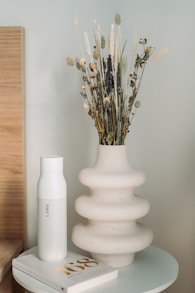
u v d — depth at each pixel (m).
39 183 0.98
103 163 0.99
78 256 1.01
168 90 1.19
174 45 1.17
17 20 1.19
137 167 1.22
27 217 1.24
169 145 1.20
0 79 1.16
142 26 1.17
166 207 1.22
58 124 1.22
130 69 1.10
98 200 0.98
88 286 0.88
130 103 1.00
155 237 1.23
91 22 1.17
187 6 1.16
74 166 1.23
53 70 1.20
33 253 1.05
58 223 0.98
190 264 1.23
